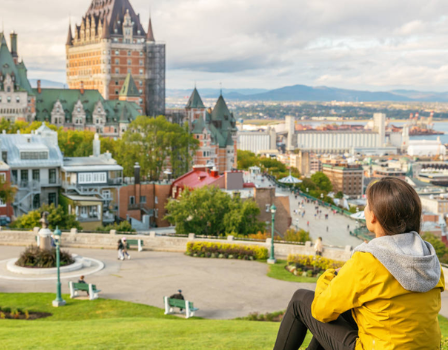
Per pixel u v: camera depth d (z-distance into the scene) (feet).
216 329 58.80
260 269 132.05
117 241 157.17
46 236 129.59
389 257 15.44
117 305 97.86
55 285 114.01
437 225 563.48
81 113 653.30
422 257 15.12
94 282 116.57
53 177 271.90
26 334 55.21
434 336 15.72
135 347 44.09
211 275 124.47
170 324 64.90
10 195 236.63
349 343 16.80
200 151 575.38
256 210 218.38
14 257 140.26
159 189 317.63
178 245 155.22
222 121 643.04
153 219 319.47
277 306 99.09
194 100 648.79
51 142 276.21
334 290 16.28
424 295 15.51
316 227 340.18
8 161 258.57
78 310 94.12
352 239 306.76
